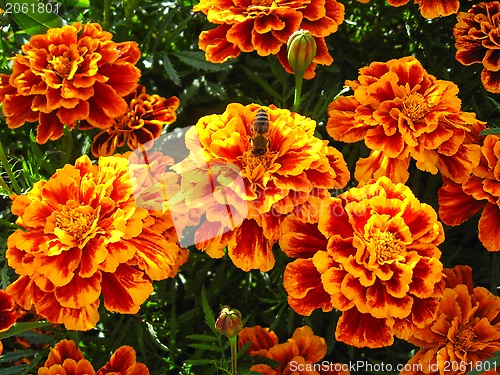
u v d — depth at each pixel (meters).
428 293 0.23
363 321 0.23
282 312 0.28
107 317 0.28
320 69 0.32
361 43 0.35
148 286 0.23
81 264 0.23
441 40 0.35
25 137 0.34
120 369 0.25
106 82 0.28
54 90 0.27
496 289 0.28
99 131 0.32
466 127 0.26
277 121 0.25
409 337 0.24
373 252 0.23
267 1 0.29
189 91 0.33
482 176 0.26
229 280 0.30
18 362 0.29
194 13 0.35
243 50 0.28
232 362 0.24
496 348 0.25
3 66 0.33
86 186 0.24
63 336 0.26
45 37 0.29
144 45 0.34
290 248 0.24
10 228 0.29
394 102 0.26
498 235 0.25
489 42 0.30
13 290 0.24
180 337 0.29
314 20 0.28
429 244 0.24
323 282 0.23
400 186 0.24
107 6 0.33
